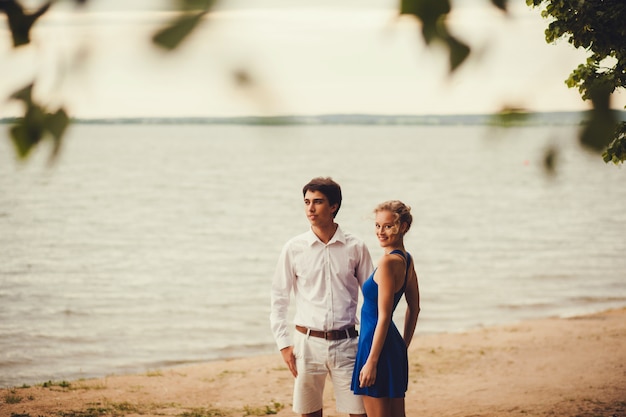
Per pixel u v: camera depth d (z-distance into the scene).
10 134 0.82
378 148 161.00
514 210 50.22
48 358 14.41
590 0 3.68
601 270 26.41
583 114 0.94
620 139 4.08
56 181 75.44
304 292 5.09
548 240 35.53
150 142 192.00
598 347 12.23
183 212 49.81
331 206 5.01
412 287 4.97
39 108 0.81
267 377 10.71
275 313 5.21
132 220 45.22
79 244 34.81
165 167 98.75
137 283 24.34
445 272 26.45
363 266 5.09
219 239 36.97
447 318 18.48
